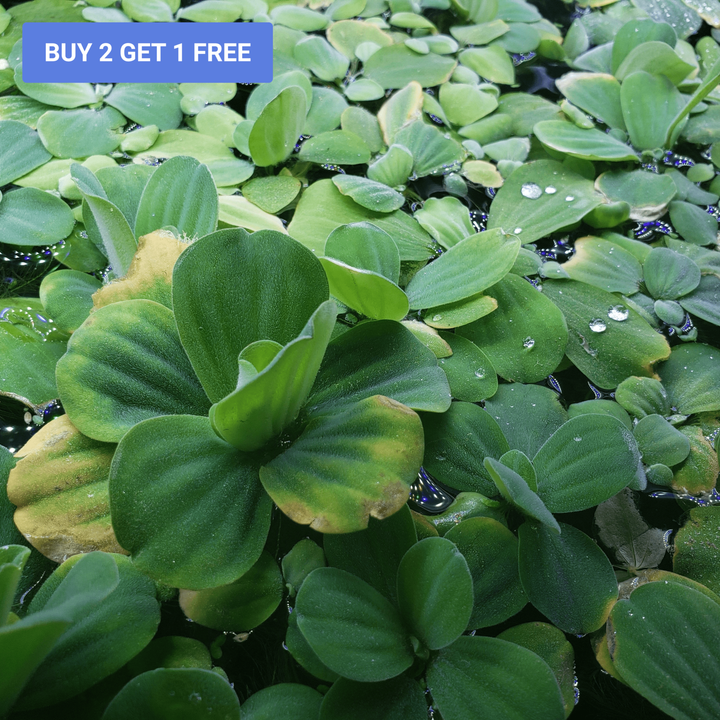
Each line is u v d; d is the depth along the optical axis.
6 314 1.00
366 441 0.73
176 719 0.58
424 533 0.77
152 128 1.30
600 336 1.04
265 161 1.24
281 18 1.62
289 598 0.74
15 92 1.40
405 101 1.41
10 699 0.58
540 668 0.64
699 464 0.90
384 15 1.72
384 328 0.87
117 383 0.79
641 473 0.87
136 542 0.66
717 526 0.83
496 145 1.39
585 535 0.79
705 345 1.05
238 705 0.59
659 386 0.98
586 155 1.27
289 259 0.83
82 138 1.28
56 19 1.53
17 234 1.10
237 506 0.71
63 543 0.72
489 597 0.74
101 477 0.76
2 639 0.48
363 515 0.67
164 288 0.90
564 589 0.75
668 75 1.48
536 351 1.00
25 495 0.73
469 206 1.28
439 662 0.67
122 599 0.68
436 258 1.14
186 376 0.82
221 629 0.70
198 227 1.03
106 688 0.64
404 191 1.29
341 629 0.64
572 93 1.46
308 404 0.82
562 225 1.18
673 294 1.10
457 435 0.86
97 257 1.11
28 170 1.22
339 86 1.50
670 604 0.72
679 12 1.75
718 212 1.29
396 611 0.69
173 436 0.73
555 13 1.79
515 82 1.58
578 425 0.84
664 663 0.69
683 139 1.42
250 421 0.69
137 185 1.13
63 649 0.64
